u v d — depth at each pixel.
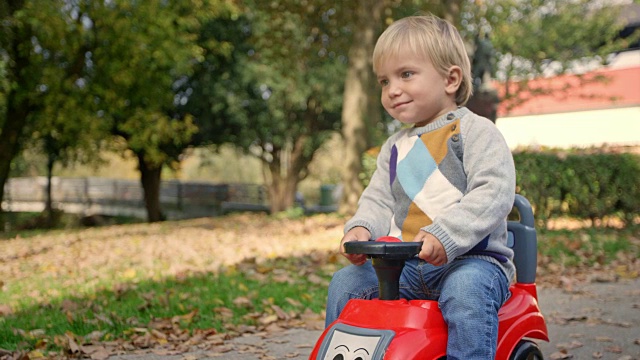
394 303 2.14
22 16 15.41
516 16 16.31
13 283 6.89
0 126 18.73
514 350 2.40
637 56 23.66
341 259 7.38
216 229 12.73
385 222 2.53
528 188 9.64
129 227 15.97
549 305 5.32
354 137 13.86
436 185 2.37
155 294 5.38
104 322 4.46
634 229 10.48
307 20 16.69
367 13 14.05
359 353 2.03
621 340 4.14
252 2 17.81
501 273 2.32
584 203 10.41
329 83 21.52
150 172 24.12
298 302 5.11
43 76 16.92
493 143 2.32
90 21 17.33
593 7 16.83
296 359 3.73
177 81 22.28
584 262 7.43
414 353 2.00
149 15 16.77
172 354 3.84
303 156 24.48
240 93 22.19
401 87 2.39
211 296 5.29
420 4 15.09
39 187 38.81
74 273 7.36
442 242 2.13
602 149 11.02
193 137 23.56
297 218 14.54
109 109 18.28
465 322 2.08
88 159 23.00
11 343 4.01
